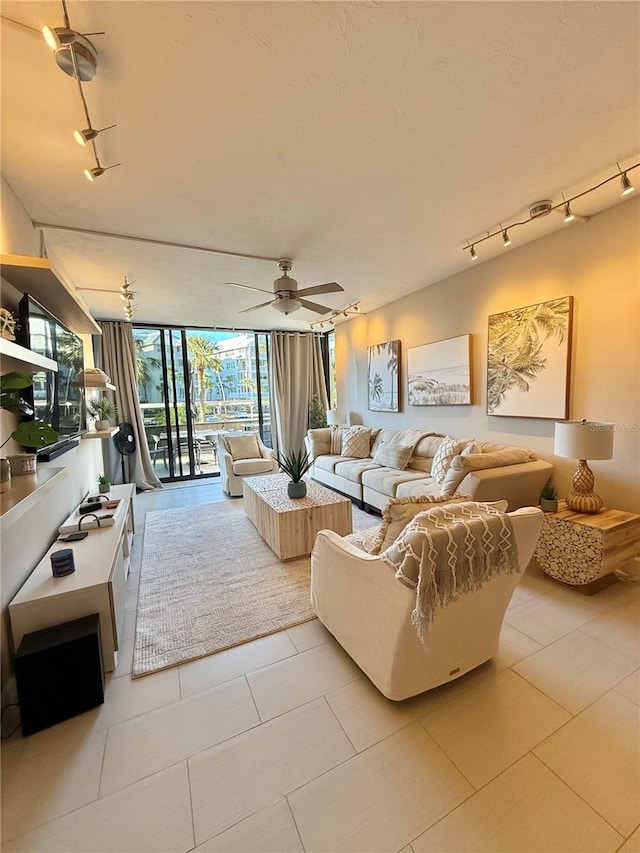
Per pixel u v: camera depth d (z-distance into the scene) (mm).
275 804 1211
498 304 3551
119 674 1814
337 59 1379
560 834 1102
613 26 1283
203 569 2926
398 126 1753
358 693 1663
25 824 1169
